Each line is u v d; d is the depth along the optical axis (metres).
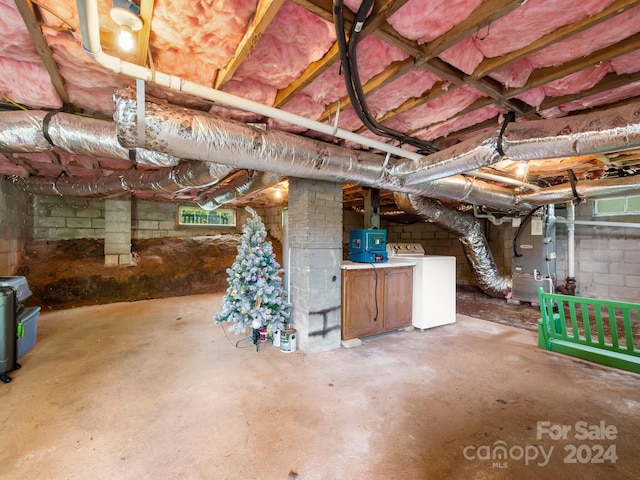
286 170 2.39
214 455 1.66
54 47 1.48
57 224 5.87
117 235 6.09
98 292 5.45
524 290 5.21
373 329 3.56
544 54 1.59
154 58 1.58
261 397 2.24
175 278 6.34
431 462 1.62
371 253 3.59
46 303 4.88
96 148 2.18
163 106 1.82
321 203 3.19
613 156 3.20
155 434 1.82
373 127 2.15
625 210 4.77
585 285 5.17
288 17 1.35
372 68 1.74
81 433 1.82
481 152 2.25
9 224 4.53
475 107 2.11
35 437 1.78
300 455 1.66
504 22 1.34
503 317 4.54
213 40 1.44
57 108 2.17
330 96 2.05
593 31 1.38
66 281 5.25
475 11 1.26
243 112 2.20
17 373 2.61
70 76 1.75
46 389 2.34
